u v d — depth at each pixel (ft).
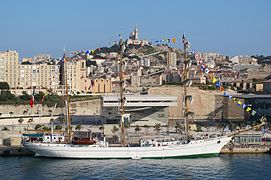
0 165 645.51
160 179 563.48
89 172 601.62
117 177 573.33
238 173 595.47
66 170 613.93
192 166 642.63
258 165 645.92
